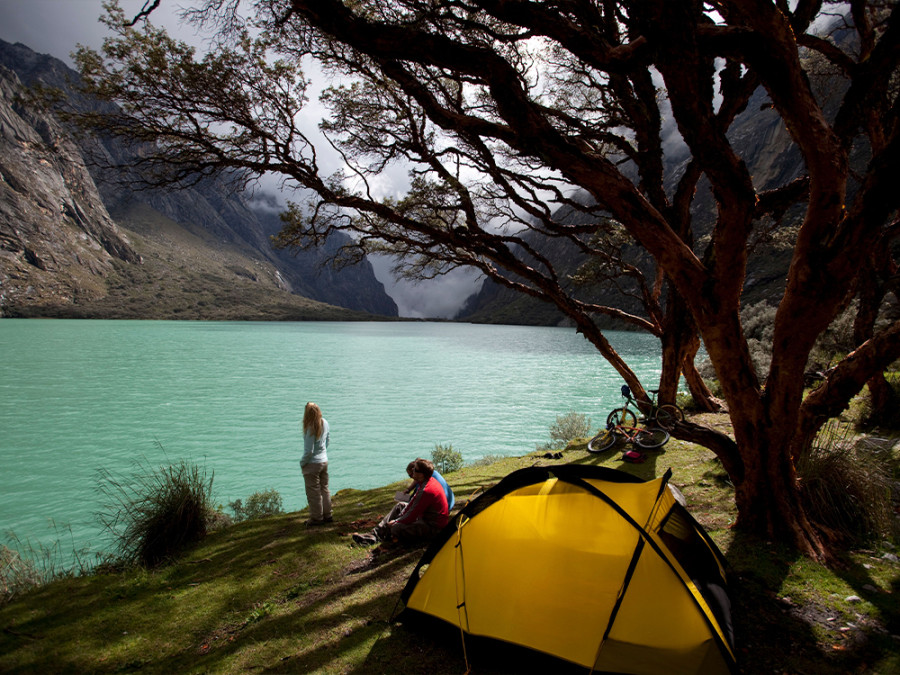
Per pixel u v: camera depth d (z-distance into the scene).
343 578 5.28
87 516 13.38
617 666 3.30
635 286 100.38
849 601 4.05
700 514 6.14
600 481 4.01
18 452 20.59
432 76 10.10
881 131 7.36
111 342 85.31
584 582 3.57
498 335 141.25
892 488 6.23
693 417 13.09
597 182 4.72
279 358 66.12
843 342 17.30
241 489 15.64
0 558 6.49
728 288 4.77
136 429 25.16
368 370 53.94
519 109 4.57
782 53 3.94
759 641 3.61
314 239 11.95
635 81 9.73
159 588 5.49
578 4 7.39
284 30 8.16
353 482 16.42
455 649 3.82
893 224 6.72
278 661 3.81
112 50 8.56
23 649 4.24
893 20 4.42
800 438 5.74
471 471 11.02
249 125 9.89
